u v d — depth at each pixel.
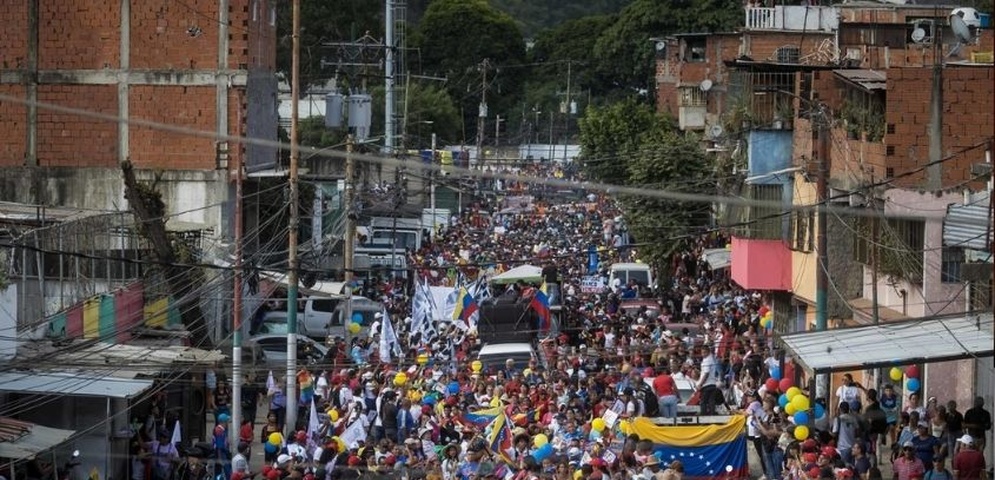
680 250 115.62
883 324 55.28
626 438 55.84
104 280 72.38
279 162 105.12
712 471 56.56
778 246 88.31
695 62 153.88
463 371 77.56
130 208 83.94
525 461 52.16
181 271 78.94
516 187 186.25
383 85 189.12
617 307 100.06
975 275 51.56
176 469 62.53
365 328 99.19
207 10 95.75
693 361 75.12
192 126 96.06
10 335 59.16
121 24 96.31
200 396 70.81
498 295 97.69
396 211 118.50
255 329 92.81
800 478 50.62
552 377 72.38
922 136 71.62
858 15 118.94
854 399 60.78
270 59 103.44
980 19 101.31
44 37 96.75
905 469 50.50
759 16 137.12
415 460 56.81
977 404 53.97
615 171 155.88
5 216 73.88
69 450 58.84
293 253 72.56
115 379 58.97
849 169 77.25
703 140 128.88
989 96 70.69
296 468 55.94
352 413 64.31
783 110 89.62
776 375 72.00
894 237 67.25
